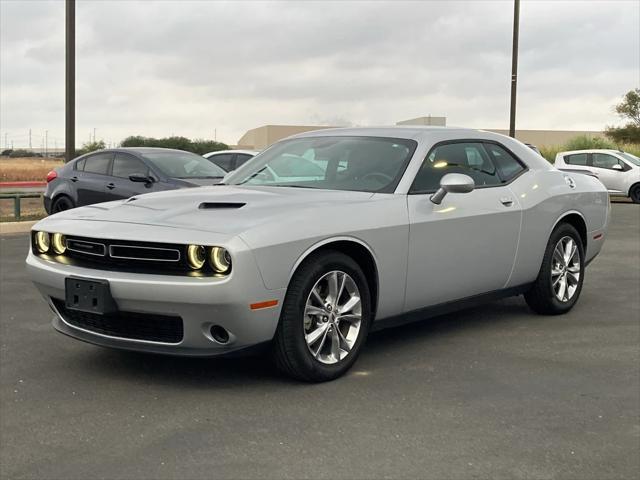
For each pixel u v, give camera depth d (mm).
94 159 11578
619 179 20922
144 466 3127
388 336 5426
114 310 4004
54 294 4352
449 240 4953
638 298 6934
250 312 3871
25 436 3467
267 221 4004
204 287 3787
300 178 5082
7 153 86625
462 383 4301
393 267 4605
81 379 4336
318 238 4137
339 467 3123
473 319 6000
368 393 4102
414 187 4844
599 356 4914
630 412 3838
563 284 6125
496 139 5773
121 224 4172
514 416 3760
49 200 11781
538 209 5723
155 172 10695
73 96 16031
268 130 50281
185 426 3594
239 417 3715
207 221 4055
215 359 4734
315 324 4266
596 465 3170
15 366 4598
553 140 58219
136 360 4723
